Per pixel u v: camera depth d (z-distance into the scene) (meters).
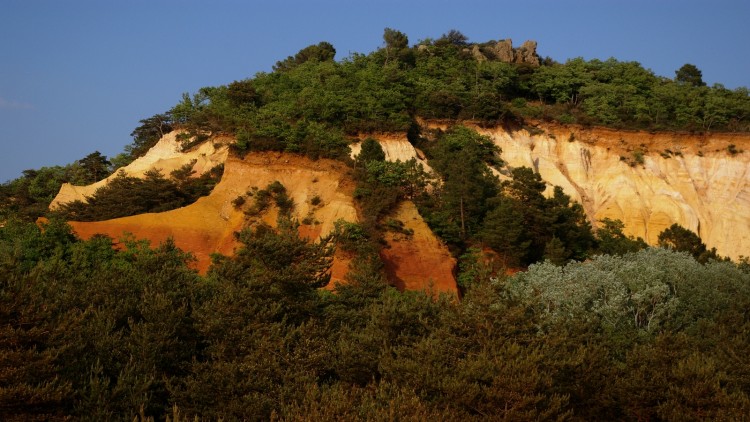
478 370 29.86
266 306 36.03
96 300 36.25
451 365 32.19
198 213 68.44
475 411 30.11
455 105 90.69
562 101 101.12
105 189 80.00
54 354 28.52
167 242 46.81
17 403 26.61
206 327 33.81
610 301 44.78
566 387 32.59
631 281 47.69
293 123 78.75
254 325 34.19
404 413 26.86
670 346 34.66
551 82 101.88
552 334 33.97
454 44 119.44
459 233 68.69
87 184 106.06
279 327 34.22
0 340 27.84
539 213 69.50
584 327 38.22
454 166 71.69
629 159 90.62
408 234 64.62
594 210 86.19
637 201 85.56
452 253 66.94
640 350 35.62
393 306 36.09
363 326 40.28
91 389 28.39
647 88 103.25
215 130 89.69
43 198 98.94
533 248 69.50
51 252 52.97
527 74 105.69
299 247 40.41
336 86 86.56
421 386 30.75
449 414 28.02
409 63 105.44
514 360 29.73
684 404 31.61
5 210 85.88
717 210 87.25
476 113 89.25
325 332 36.84
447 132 88.00
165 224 66.69
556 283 47.19
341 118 81.94
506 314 33.00
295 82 94.12
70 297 35.31
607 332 41.03
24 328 29.14
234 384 30.91
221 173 79.69
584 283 46.44
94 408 28.19
